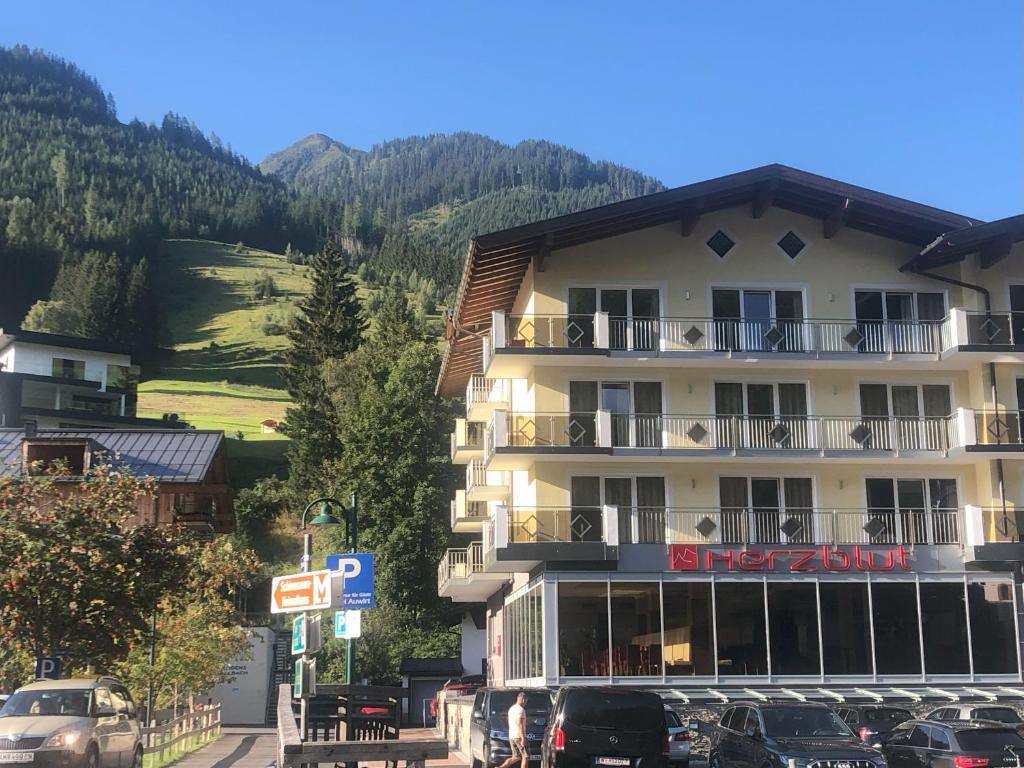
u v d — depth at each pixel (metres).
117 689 21.20
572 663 33.41
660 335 35.97
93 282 168.25
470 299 40.12
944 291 37.12
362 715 22.84
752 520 35.38
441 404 70.25
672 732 24.78
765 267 36.81
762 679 33.59
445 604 65.50
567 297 36.03
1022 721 24.19
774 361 35.69
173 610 28.20
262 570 76.38
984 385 36.44
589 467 35.69
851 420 36.19
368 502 67.25
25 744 17.69
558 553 33.88
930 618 34.50
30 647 23.75
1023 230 35.44
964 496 36.34
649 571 34.16
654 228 36.69
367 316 105.25
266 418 130.75
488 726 22.81
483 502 46.09
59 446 38.53
